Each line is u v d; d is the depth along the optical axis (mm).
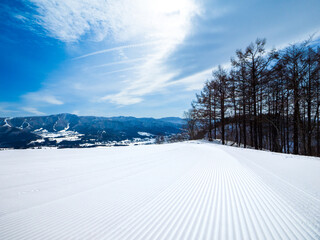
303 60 12797
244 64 16375
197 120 28078
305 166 5176
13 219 2102
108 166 5703
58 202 2645
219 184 3500
